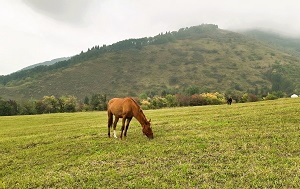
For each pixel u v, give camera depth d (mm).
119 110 18281
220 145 14586
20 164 15719
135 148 15789
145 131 17562
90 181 11695
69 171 13398
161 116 34875
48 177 12727
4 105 108125
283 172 10641
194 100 116875
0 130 37688
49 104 120625
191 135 17688
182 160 13047
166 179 11086
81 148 17531
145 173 11891
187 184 10477
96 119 42750
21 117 63094
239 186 9812
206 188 9945
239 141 15055
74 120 46500
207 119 25078
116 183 11133
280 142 14195
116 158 14531
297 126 17406
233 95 124562
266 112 24891
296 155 12453
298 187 9344
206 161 12656
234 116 25109
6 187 12148
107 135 21281
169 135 18641
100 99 131500
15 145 21109
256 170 10992
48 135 25312
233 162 12188
